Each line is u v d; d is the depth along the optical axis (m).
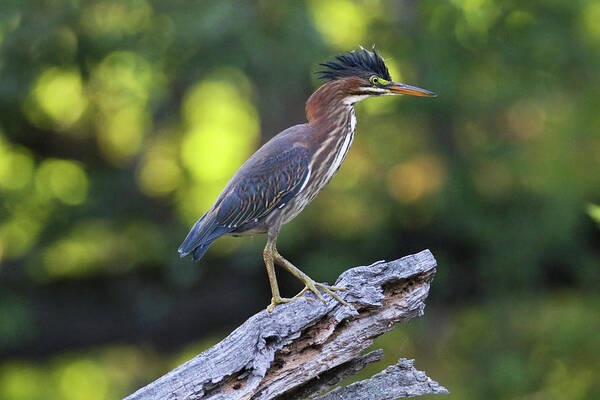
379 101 15.05
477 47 14.94
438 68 14.57
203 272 14.10
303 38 13.23
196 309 14.02
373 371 15.08
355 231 14.67
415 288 6.46
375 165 15.22
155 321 14.02
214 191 15.65
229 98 16.47
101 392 17.38
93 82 14.02
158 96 13.95
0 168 14.91
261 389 6.28
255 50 12.94
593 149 15.62
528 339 15.25
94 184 14.74
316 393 6.61
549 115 15.69
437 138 15.16
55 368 17.55
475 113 15.24
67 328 13.83
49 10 13.20
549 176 14.94
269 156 7.72
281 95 14.74
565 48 14.70
